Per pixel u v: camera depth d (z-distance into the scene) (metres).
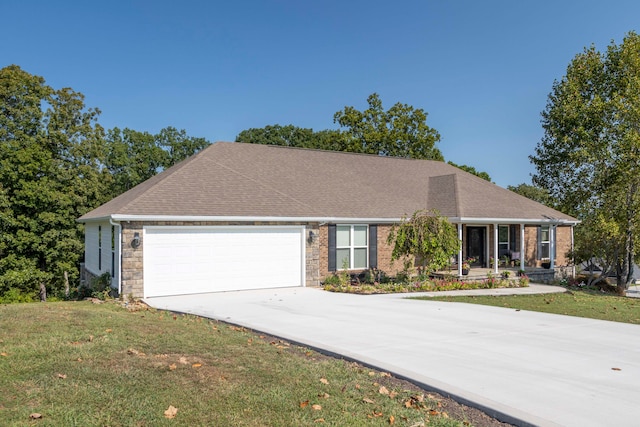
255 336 8.75
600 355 7.75
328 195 19.55
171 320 9.93
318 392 5.65
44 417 4.54
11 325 8.09
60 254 28.59
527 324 10.49
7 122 27.52
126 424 4.50
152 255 14.20
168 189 15.55
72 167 30.38
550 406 5.36
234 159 20.06
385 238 19.45
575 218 24.77
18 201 27.22
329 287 16.27
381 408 5.29
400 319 10.78
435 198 21.89
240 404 5.12
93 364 6.16
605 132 22.59
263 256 15.90
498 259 23.19
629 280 22.31
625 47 21.83
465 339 8.80
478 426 4.96
